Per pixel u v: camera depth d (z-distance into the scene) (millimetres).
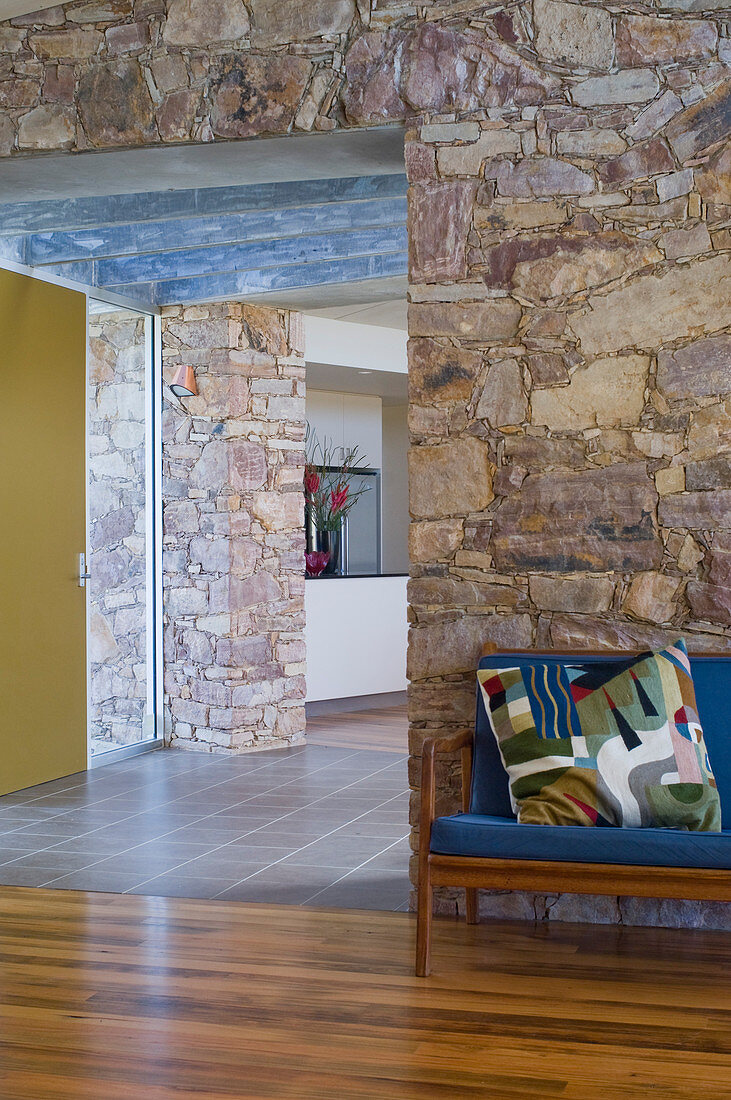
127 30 4324
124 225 6453
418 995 3088
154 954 3434
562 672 3551
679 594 3779
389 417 12117
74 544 6574
